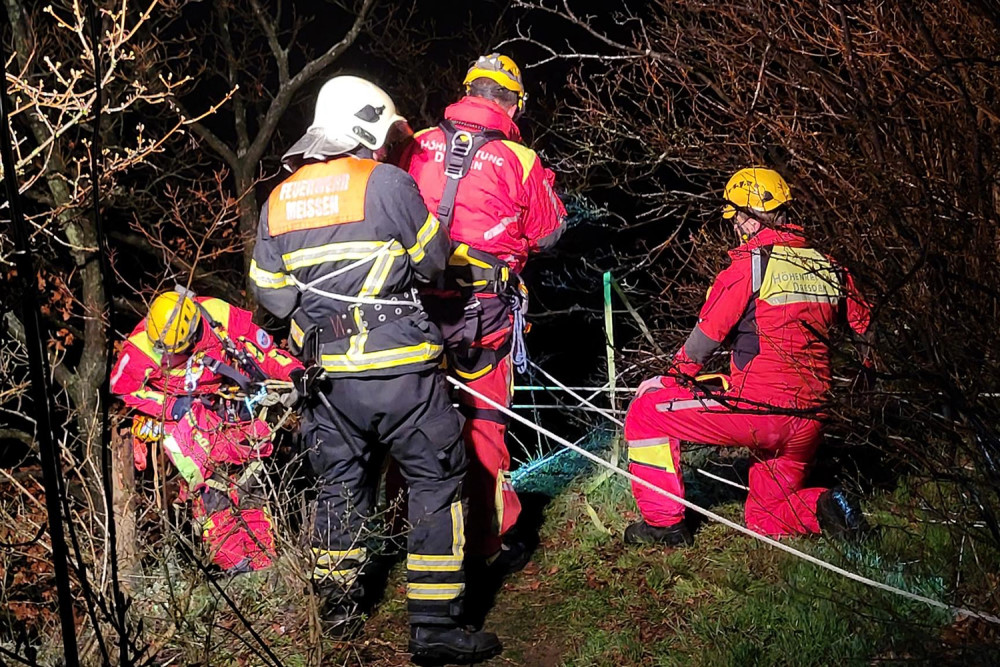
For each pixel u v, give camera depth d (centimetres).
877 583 358
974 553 350
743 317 412
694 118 507
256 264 363
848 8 404
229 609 392
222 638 370
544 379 873
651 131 548
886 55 382
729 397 379
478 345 405
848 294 372
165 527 390
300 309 366
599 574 433
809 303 399
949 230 352
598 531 465
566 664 373
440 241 353
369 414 358
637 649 372
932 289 351
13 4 768
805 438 414
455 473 370
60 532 169
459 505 374
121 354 450
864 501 443
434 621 371
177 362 448
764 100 457
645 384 438
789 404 405
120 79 854
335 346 354
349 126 350
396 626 411
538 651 386
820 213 381
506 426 425
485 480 417
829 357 404
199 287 996
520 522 491
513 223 398
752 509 437
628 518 477
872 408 392
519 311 409
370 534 389
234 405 452
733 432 418
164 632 364
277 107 1029
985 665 320
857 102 378
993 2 346
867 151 379
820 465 494
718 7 446
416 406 357
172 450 441
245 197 1018
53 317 879
